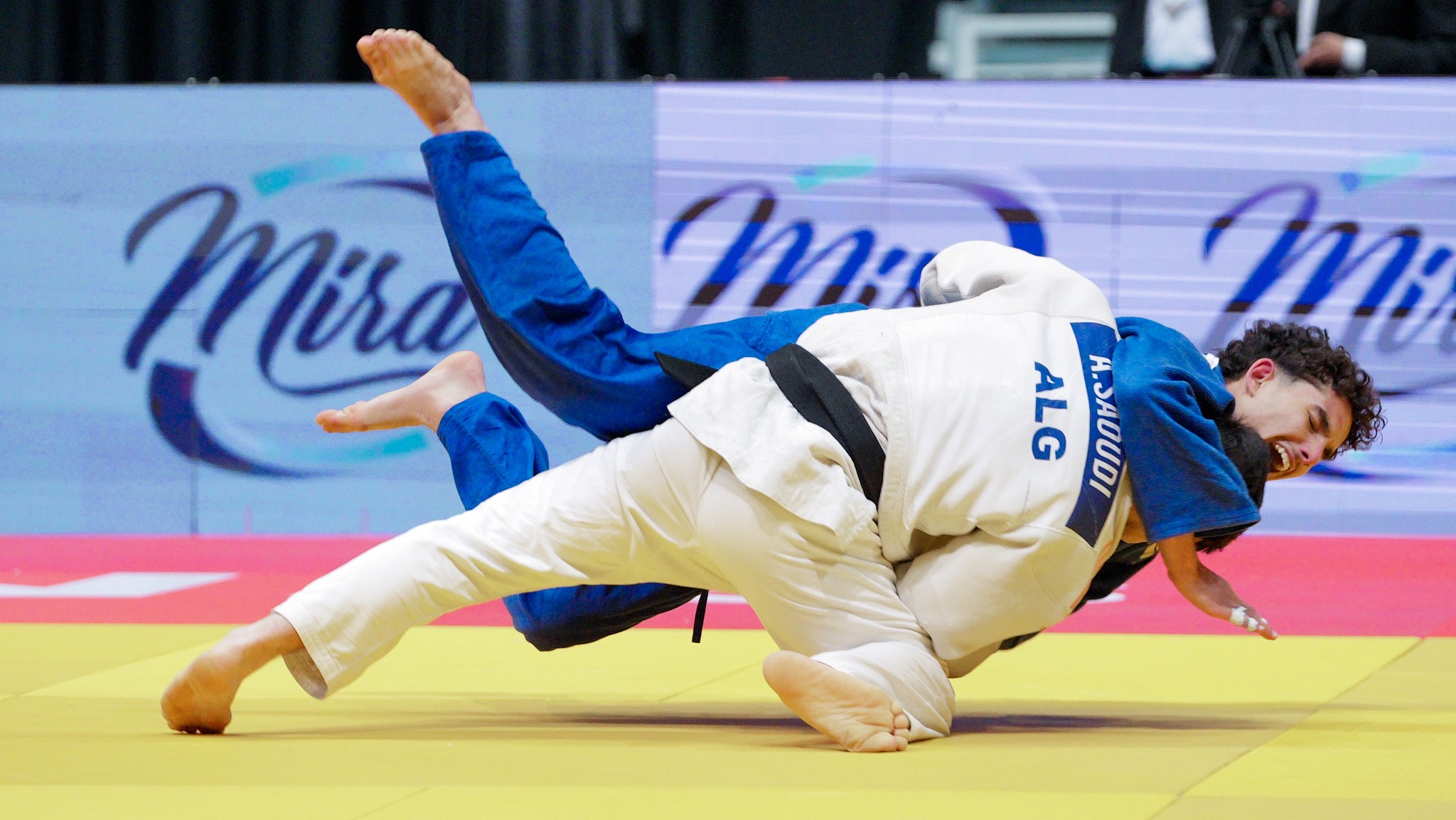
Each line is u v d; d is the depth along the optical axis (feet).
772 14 79.82
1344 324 57.62
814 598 24.56
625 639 38.86
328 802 19.34
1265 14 63.98
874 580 24.93
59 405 60.29
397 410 29.66
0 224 60.03
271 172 59.57
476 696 30.58
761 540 24.34
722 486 24.53
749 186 59.21
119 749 23.45
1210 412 25.70
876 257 58.95
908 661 24.35
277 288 59.72
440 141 26.84
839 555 24.58
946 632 24.90
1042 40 84.07
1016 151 58.34
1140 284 58.29
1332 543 56.34
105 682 31.50
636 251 59.62
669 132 59.21
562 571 25.36
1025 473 24.31
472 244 26.58
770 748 23.73
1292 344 27.17
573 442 59.11
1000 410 24.61
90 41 77.71
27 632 38.73
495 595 25.57
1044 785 20.56
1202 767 22.06
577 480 25.63
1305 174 57.47
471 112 27.48
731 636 39.55
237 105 59.52
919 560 25.59
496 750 23.54
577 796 19.71
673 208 59.41
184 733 25.18
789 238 59.21
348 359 59.62
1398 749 23.77
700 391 25.08
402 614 24.94
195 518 60.13
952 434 24.61
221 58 77.82
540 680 32.81
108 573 51.47
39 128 59.72
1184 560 25.13
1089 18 83.61
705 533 24.71
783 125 58.90
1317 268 57.62
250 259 59.77
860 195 58.80
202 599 45.52
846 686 23.34
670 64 79.46
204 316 59.88
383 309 59.57
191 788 20.21
